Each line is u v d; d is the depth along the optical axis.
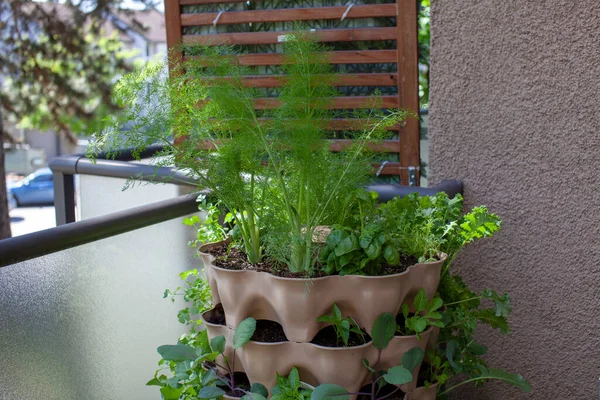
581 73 1.87
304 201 1.45
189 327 1.97
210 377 1.42
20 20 9.21
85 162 2.34
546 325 2.02
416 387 1.47
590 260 1.93
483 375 1.59
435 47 2.06
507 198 2.02
